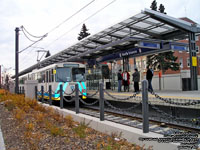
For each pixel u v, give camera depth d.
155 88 18.34
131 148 5.29
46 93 16.81
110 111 11.39
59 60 24.98
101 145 5.54
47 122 7.86
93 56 21.12
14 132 6.94
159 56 35.84
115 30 14.61
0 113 11.04
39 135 6.43
